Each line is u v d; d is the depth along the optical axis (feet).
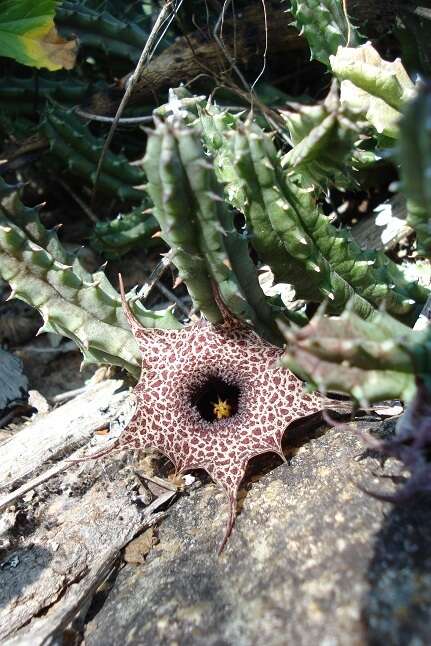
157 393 0.39
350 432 0.38
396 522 0.31
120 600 0.35
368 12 0.57
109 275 0.62
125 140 0.67
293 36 0.61
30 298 0.43
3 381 0.56
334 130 0.35
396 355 0.29
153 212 0.34
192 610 0.31
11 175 0.67
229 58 0.55
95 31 0.64
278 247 0.39
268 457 0.39
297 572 0.31
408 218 0.33
